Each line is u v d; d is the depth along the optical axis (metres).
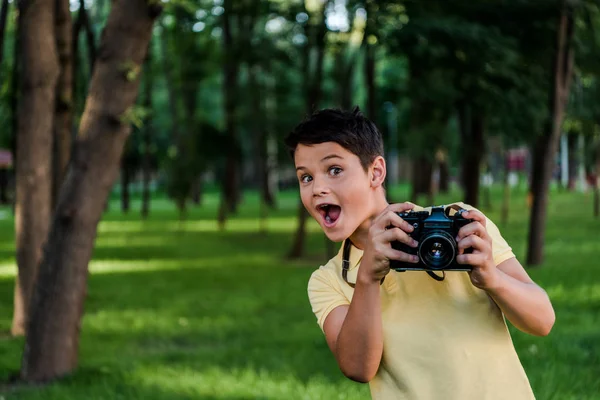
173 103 32.69
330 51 21.12
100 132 7.92
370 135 2.58
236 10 21.25
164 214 39.44
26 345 7.96
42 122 10.20
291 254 19.81
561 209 32.41
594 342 8.29
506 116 14.85
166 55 28.72
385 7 14.85
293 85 27.59
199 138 27.70
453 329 2.52
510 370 2.53
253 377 7.26
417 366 2.53
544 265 15.12
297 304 12.48
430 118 19.39
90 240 8.05
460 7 14.98
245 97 27.77
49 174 10.37
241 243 23.88
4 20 11.03
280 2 21.02
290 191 67.31
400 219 2.33
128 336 10.14
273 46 22.31
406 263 2.34
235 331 10.36
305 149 2.56
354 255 2.70
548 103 15.53
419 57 14.18
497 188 54.34
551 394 6.28
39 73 10.02
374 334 2.46
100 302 12.89
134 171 45.38
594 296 11.24
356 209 2.55
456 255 2.30
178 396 6.72
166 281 15.47
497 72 14.33
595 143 31.03
